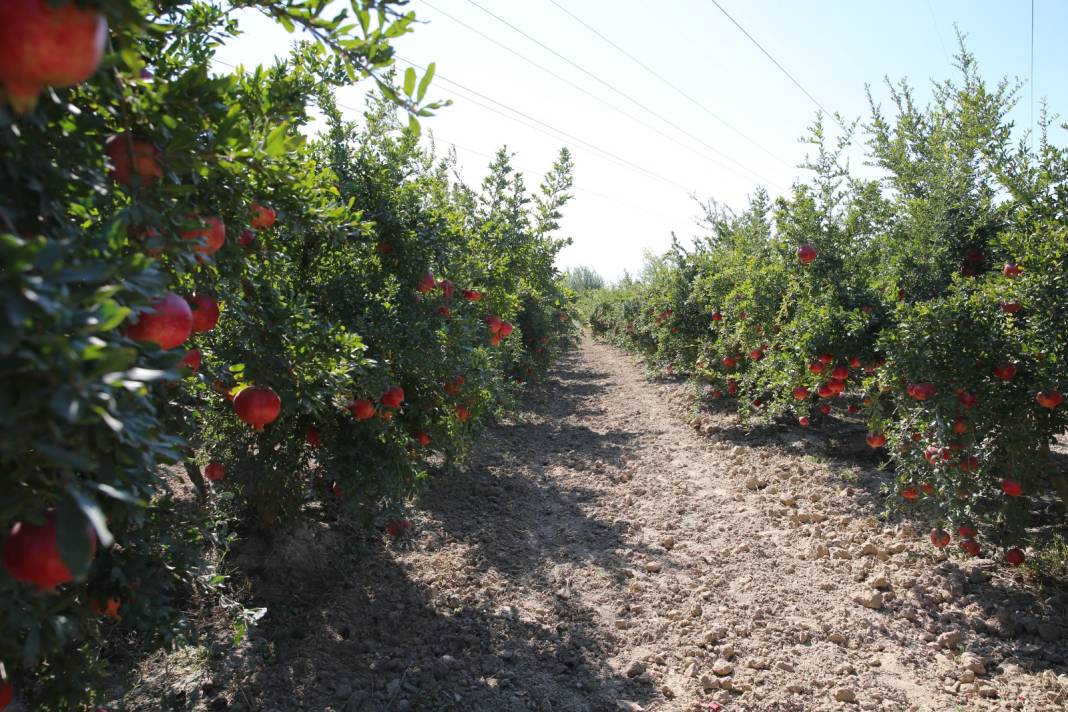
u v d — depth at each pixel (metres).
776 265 8.37
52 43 0.78
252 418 2.18
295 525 5.16
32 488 0.97
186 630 2.76
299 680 3.78
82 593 2.16
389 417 4.50
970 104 7.37
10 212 1.11
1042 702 3.55
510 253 8.05
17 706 2.28
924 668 4.00
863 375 7.14
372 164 4.93
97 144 1.36
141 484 1.44
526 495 7.35
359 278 4.67
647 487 7.56
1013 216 6.20
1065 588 4.66
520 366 13.09
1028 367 4.50
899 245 7.77
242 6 1.63
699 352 11.95
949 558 5.24
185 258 1.53
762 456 8.33
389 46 1.56
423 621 4.52
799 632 4.39
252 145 1.79
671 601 4.89
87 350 0.80
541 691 3.81
